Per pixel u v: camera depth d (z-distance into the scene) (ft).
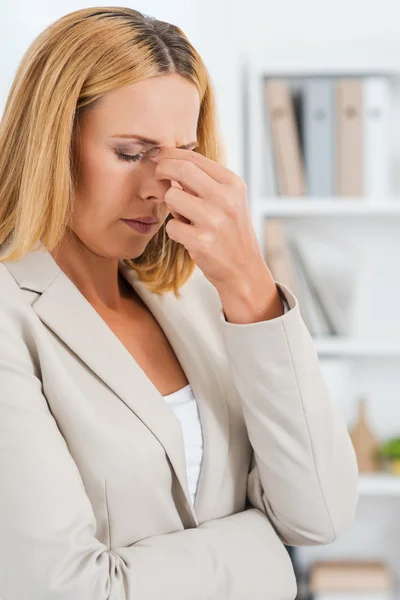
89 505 4.04
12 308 4.27
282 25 13.25
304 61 12.30
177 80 4.42
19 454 3.89
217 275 4.47
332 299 12.63
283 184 12.46
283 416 4.66
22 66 4.53
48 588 3.78
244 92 13.24
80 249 4.84
